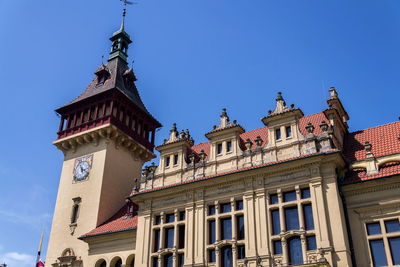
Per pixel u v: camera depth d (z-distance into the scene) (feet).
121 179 156.15
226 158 114.21
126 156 162.40
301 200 98.02
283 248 94.58
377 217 92.73
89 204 145.89
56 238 146.41
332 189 95.55
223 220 107.45
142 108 175.42
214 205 109.91
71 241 142.41
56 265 139.03
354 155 108.68
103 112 160.56
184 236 110.63
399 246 88.58
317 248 90.89
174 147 125.90
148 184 124.36
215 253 103.14
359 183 96.12
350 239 92.94
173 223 113.60
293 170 101.86
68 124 167.94
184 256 106.93
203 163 117.29
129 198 123.44
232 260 100.68
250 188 105.29
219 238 104.42
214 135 119.44
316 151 101.40
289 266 89.92
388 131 114.62
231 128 116.37
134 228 123.34
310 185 97.91
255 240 98.94
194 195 113.19
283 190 101.60
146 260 112.47
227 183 109.50
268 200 102.37
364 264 89.71
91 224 141.08
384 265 88.38
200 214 109.60
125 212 143.74
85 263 134.31
